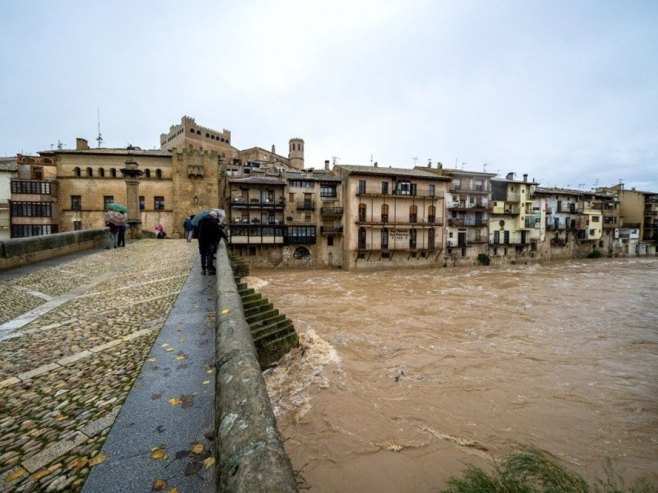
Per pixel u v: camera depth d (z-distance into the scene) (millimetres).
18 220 31344
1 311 6254
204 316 5480
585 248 55531
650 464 7418
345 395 9695
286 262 38188
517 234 47406
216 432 1908
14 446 2443
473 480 5375
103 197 33875
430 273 36969
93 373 3660
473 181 44781
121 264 11859
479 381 10984
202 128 60094
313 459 7336
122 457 2244
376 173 37969
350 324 17016
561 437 8273
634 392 10422
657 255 62531
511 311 20031
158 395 3033
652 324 17484
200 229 9031
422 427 8492
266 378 10086
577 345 14367
